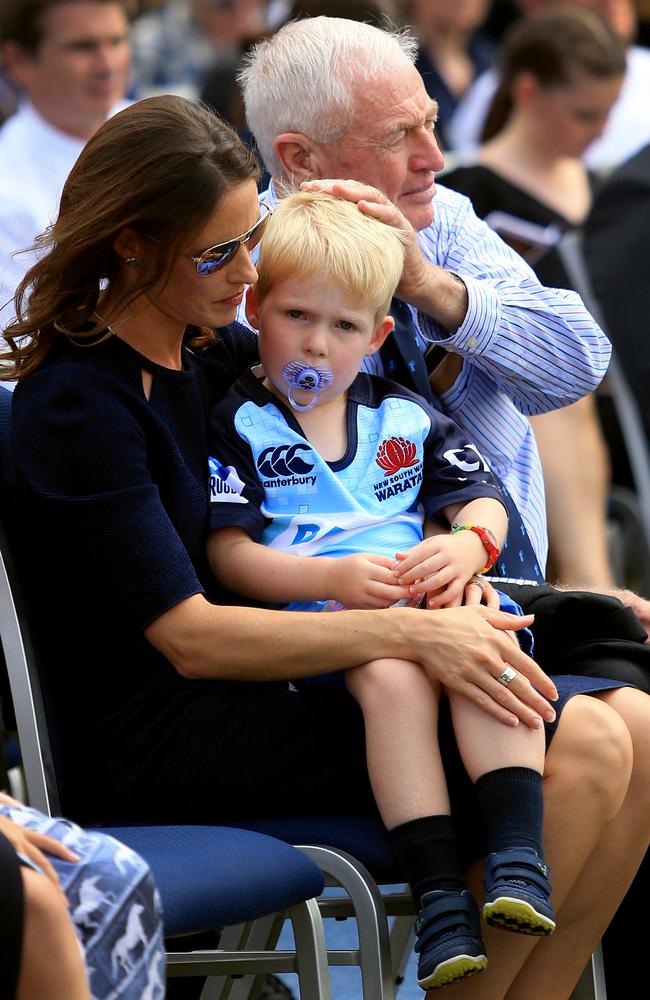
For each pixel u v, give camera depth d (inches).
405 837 378.0
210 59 1309.1
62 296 390.9
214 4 1299.2
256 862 358.9
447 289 471.5
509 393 501.0
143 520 382.6
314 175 483.8
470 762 383.9
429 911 368.5
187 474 402.9
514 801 376.5
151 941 321.4
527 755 381.7
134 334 398.9
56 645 409.4
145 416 393.1
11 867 299.0
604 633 436.1
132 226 383.2
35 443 385.7
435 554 404.5
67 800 410.3
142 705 406.3
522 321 486.9
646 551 839.7
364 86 471.2
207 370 434.0
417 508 435.5
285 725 399.5
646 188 787.4
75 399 383.9
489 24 1360.7
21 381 394.6
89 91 733.3
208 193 379.6
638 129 1102.4
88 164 388.8
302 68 476.1
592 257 795.4
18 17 730.8
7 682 446.9
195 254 385.1
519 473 505.7
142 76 1305.4
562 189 856.3
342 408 428.5
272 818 402.9
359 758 398.3
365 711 389.1
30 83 738.2
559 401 501.7
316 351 409.7
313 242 407.2
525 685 385.1
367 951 371.6
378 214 441.1
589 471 811.4
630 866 409.7
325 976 366.9
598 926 410.6
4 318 551.2
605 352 506.3
